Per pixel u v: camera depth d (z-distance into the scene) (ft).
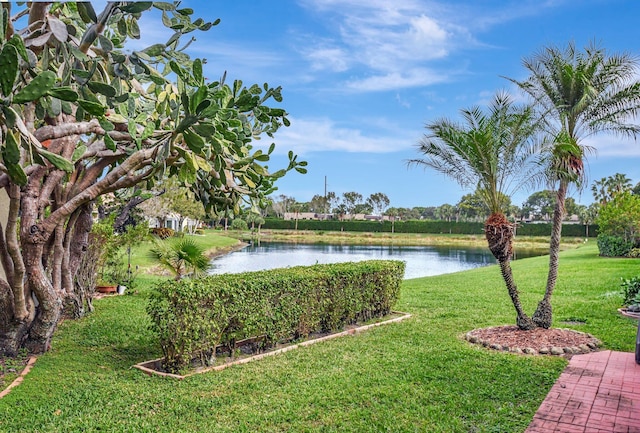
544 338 26.12
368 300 31.60
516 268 71.00
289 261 106.42
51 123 22.76
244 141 25.23
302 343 26.11
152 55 18.90
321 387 19.15
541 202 268.21
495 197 28.81
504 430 15.37
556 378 20.39
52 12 19.63
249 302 23.40
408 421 16.01
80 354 23.75
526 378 20.26
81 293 32.89
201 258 37.73
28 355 23.20
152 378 20.26
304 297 26.50
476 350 24.80
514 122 28.02
